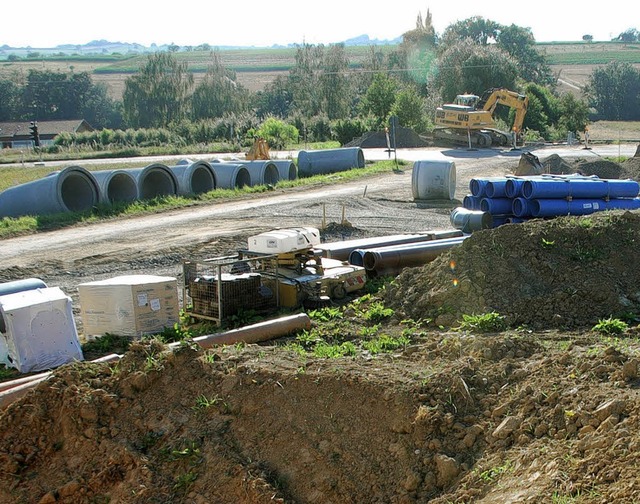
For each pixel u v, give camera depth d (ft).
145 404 27.86
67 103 371.15
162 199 96.02
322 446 24.70
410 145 187.83
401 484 22.82
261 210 90.43
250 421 26.37
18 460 26.78
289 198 102.12
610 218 47.16
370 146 191.11
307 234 48.26
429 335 38.27
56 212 89.40
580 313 40.16
